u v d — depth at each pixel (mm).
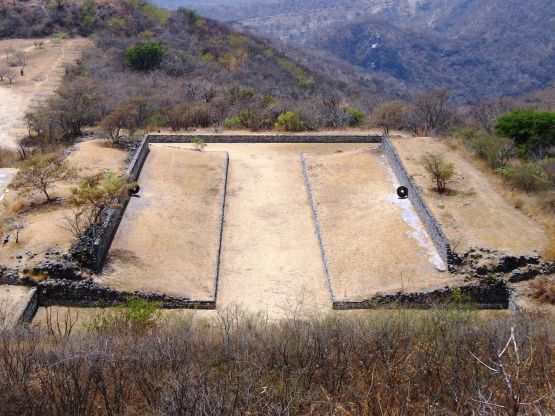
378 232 28734
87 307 23438
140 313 19672
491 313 23375
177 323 19469
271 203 32969
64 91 48781
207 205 32094
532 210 28875
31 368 13062
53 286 23234
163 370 12961
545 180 31625
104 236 25828
